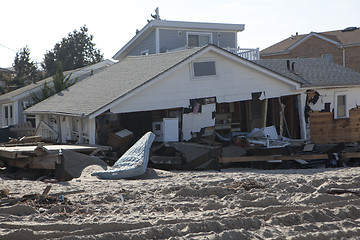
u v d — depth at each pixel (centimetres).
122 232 1415
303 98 4459
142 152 2880
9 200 1814
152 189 2170
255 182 2319
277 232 1502
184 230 1470
